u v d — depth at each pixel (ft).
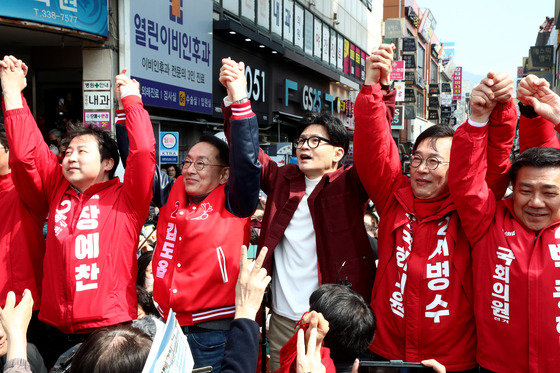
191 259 8.56
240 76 8.54
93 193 8.69
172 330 4.91
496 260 7.39
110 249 8.43
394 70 91.40
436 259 7.88
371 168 8.43
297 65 57.77
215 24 40.57
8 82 8.54
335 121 9.12
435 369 6.82
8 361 5.45
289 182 9.36
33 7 24.07
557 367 6.95
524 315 7.09
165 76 33.30
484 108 7.18
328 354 6.34
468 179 7.41
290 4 57.11
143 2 30.58
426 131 8.31
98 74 28.68
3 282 8.91
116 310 8.34
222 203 8.86
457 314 7.75
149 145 8.48
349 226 8.86
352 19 82.69
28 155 8.47
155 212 19.67
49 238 8.46
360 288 8.76
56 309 8.24
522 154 7.41
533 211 7.16
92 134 8.76
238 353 5.55
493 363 7.32
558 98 7.98
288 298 8.91
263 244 9.12
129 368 4.91
